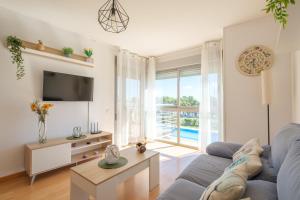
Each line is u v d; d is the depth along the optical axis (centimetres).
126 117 396
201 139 343
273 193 97
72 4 218
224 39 277
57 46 281
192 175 157
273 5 90
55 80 270
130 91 409
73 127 303
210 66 334
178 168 275
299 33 149
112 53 374
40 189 210
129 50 401
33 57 252
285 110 225
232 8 224
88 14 242
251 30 253
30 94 249
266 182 109
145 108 451
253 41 251
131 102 412
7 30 229
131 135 415
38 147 224
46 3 217
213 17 247
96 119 341
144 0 207
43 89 256
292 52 218
